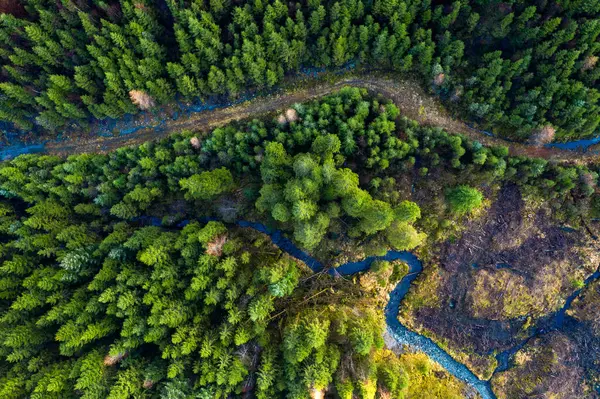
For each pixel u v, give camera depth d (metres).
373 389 43.47
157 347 46.53
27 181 49.47
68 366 42.84
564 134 50.50
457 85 49.50
